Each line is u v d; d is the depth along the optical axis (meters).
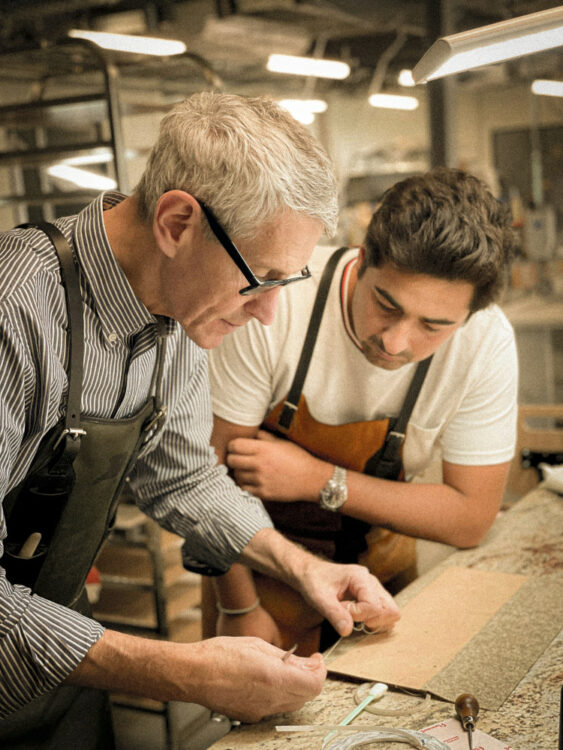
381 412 1.58
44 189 4.39
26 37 4.15
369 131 11.35
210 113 0.98
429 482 1.81
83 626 1.02
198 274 1.01
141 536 2.84
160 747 2.52
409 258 1.24
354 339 1.50
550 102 11.55
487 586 1.47
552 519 1.79
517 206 7.11
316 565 1.35
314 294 1.54
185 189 0.97
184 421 1.36
